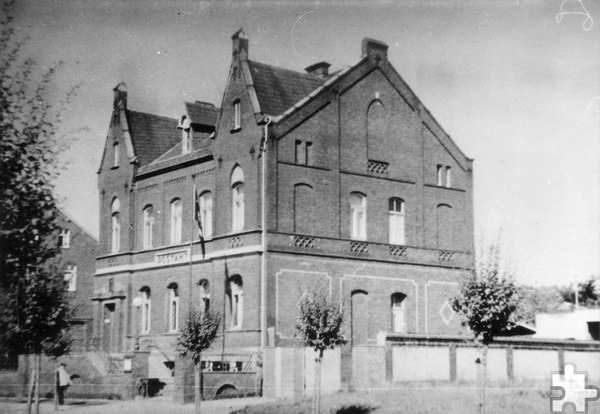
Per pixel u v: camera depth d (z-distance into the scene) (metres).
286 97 41.78
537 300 70.06
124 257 47.59
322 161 41.12
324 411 28.53
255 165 39.31
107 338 48.41
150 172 46.78
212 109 46.44
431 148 46.25
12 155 18.44
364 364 33.16
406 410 28.25
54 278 25.30
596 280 80.81
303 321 27.80
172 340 43.25
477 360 29.41
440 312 44.75
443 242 45.88
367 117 43.44
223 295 39.91
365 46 43.81
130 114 49.59
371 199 42.97
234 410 29.80
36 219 18.84
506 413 28.00
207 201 42.94
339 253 40.97
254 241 38.66
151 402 34.25
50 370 40.09
